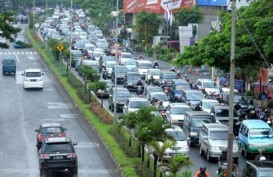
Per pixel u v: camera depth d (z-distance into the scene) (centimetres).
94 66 15488
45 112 11019
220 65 10325
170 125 6606
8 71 15762
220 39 10150
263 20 8862
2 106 11556
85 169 7125
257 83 13150
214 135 7594
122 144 7862
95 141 8694
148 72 14425
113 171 7038
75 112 11088
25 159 7625
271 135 7775
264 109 10381
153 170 6450
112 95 11131
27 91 13375
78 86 13200
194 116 8725
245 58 9800
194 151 8219
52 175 6812
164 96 11356
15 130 9444
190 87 12800
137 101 10281
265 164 5662
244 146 7856
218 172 6362
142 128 6494
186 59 10756
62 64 17200
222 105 9956
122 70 14500
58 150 6719
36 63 18300
